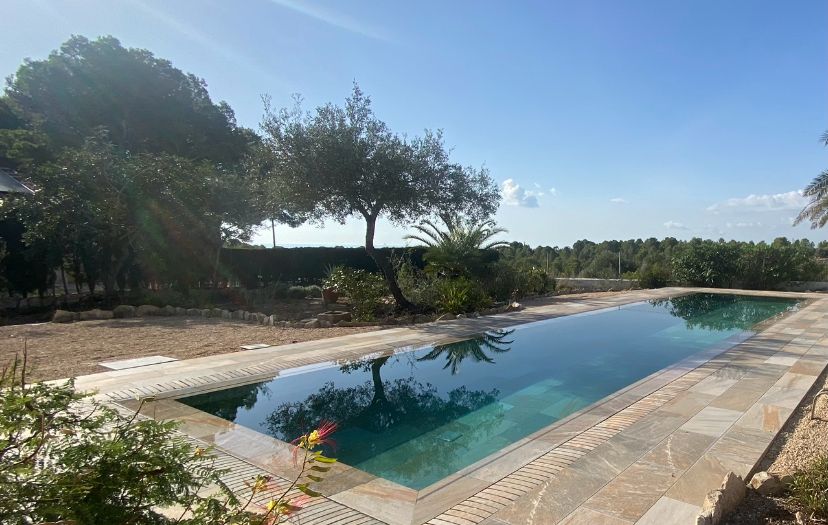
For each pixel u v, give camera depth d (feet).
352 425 18.65
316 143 39.19
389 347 29.89
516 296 57.00
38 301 45.85
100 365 24.11
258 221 54.75
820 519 9.51
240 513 6.85
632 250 117.19
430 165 42.29
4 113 72.69
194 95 91.71
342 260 68.69
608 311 49.85
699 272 75.97
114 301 47.29
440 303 45.16
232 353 27.43
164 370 23.36
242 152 92.17
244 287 59.26
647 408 17.48
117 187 46.70
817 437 14.35
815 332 33.91
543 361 28.91
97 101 79.61
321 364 26.13
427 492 11.71
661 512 10.19
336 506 10.92
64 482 5.84
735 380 21.12
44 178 44.52
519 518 10.11
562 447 14.24
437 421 19.15
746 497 10.59
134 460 6.55
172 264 50.39
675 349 32.22
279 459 13.78
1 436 6.52
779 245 74.02
